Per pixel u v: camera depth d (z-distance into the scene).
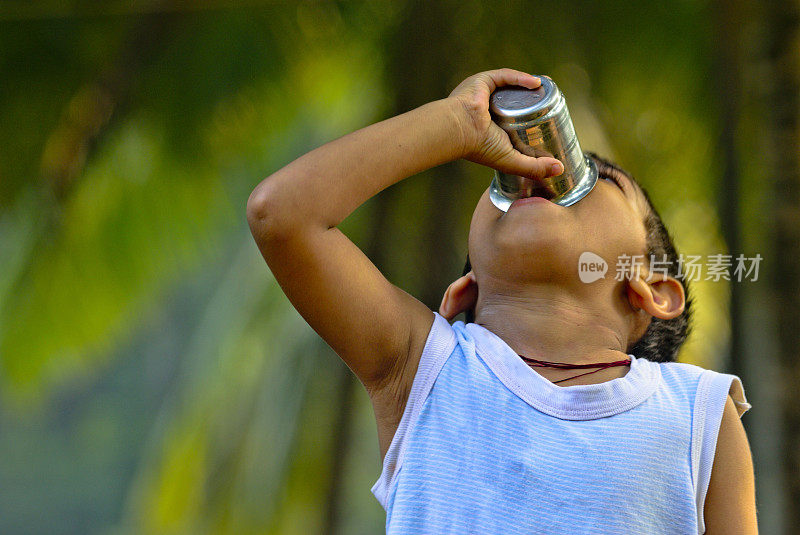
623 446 5.49
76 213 18.42
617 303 6.32
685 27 16.70
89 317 19.34
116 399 58.88
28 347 19.08
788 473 12.45
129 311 20.00
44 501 58.91
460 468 5.48
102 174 18.55
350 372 18.91
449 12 16.98
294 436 18.72
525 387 5.67
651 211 6.64
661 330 6.89
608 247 6.09
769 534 12.64
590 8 16.81
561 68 16.91
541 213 5.96
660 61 17.05
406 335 5.86
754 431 12.82
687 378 5.92
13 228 19.28
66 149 17.73
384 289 5.80
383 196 17.33
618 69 17.20
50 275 18.59
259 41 18.36
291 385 19.03
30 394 19.88
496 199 6.25
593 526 5.30
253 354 19.78
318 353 19.05
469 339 5.96
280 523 18.55
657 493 5.45
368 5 17.95
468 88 5.83
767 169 12.99
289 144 21.28
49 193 17.94
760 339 12.85
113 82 17.77
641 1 16.67
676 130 17.16
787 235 12.70
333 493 18.55
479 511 5.37
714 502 5.76
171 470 20.05
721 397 5.82
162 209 19.28
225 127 18.77
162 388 55.38
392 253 17.12
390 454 5.69
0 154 18.03
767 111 13.03
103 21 18.09
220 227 20.42
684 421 5.69
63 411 60.34
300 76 18.98
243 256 21.83
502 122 5.80
